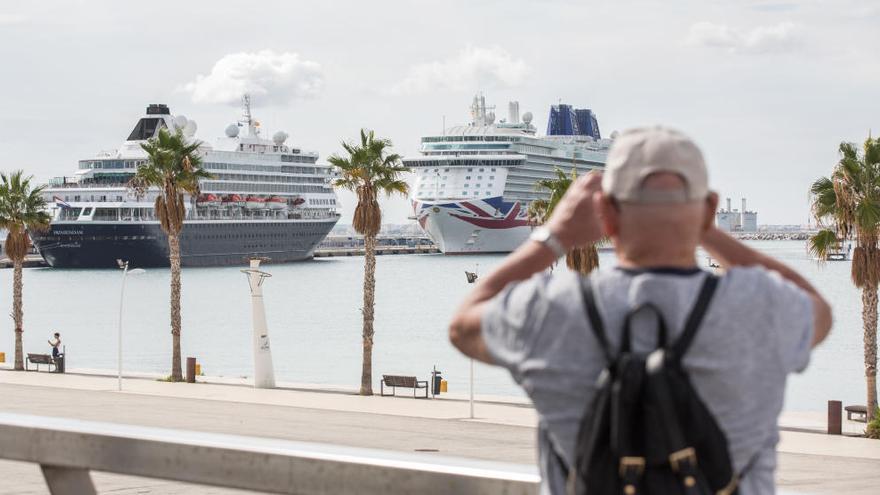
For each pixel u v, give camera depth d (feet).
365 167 138.31
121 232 541.34
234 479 11.15
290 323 330.13
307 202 627.46
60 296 450.30
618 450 7.23
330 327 316.40
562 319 7.62
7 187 170.81
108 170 543.80
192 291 473.67
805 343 7.73
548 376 7.67
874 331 107.55
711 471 7.34
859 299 467.93
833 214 107.76
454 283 568.41
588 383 7.55
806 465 79.41
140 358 234.38
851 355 233.76
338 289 499.10
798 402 158.81
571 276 7.84
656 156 7.69
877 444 94.12
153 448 11.60
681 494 7.18
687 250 7.89
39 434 12.44
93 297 445.78
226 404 116.67
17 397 118.42
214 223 569.64
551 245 8.46
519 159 610.24
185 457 11.50
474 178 613.93
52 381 144.15
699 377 7.37
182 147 157.07
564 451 7.79
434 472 10.07
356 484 10.48
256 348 141.38
